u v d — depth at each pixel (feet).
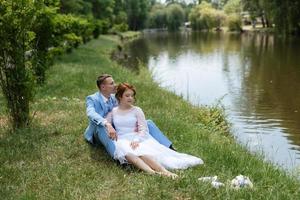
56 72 57.88
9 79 29.63
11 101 30.01
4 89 29.84
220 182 21.20
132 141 23.26
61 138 27.96
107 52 124.26
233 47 154.30
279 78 77.66
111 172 22.35
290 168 31.01
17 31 28.99
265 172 23.59
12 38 28.94
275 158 34.50
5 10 28.68
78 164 23.68
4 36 28.68
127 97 24.66
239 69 91.45
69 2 129.29
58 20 54.34
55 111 35.70
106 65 78.23
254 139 39.27
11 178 21.57
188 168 23.24
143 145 23.26
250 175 23.02
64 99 41.19
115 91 26.35
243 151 28.94
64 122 31.96
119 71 67.56
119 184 20.93
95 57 93.04
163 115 35.42
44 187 20.63
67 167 22.98
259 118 47.55
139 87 51.72
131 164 22.85
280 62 102.22
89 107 25.35
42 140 27.37
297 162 33.40
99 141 26.07
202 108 43.96
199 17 367.86
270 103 55.88
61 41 60.70
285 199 20.16
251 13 282.36
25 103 30.27
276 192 20.59
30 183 21.01
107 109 25.79
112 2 210.59
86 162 23.95
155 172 21.89
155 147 23.65
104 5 199.93
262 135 40.81
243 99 58.75
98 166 23.29
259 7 253.24
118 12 287.69
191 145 27.86
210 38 229.66
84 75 56.70
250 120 46.60
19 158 24.40
